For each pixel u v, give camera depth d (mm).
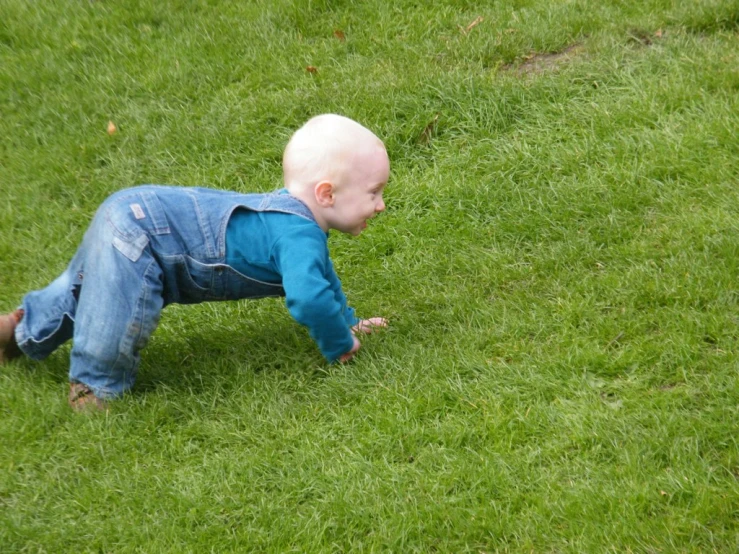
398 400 3631
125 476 3381
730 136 4871
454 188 4961
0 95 6133
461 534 3049
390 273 4523
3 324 3848
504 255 4477
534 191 4879
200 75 6152
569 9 6172
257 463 3406
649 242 4332
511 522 3066
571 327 3916
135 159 5570
